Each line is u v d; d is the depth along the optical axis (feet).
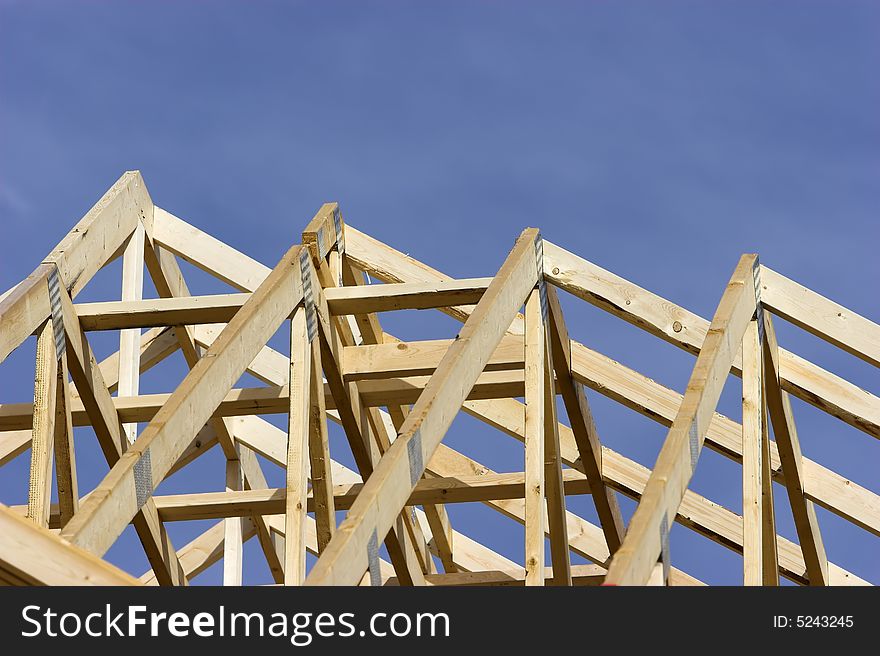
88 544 22.75
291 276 31.83
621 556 21.58
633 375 36.76
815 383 35.47
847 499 37.27
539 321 33.32
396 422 40.01
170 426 25.84
